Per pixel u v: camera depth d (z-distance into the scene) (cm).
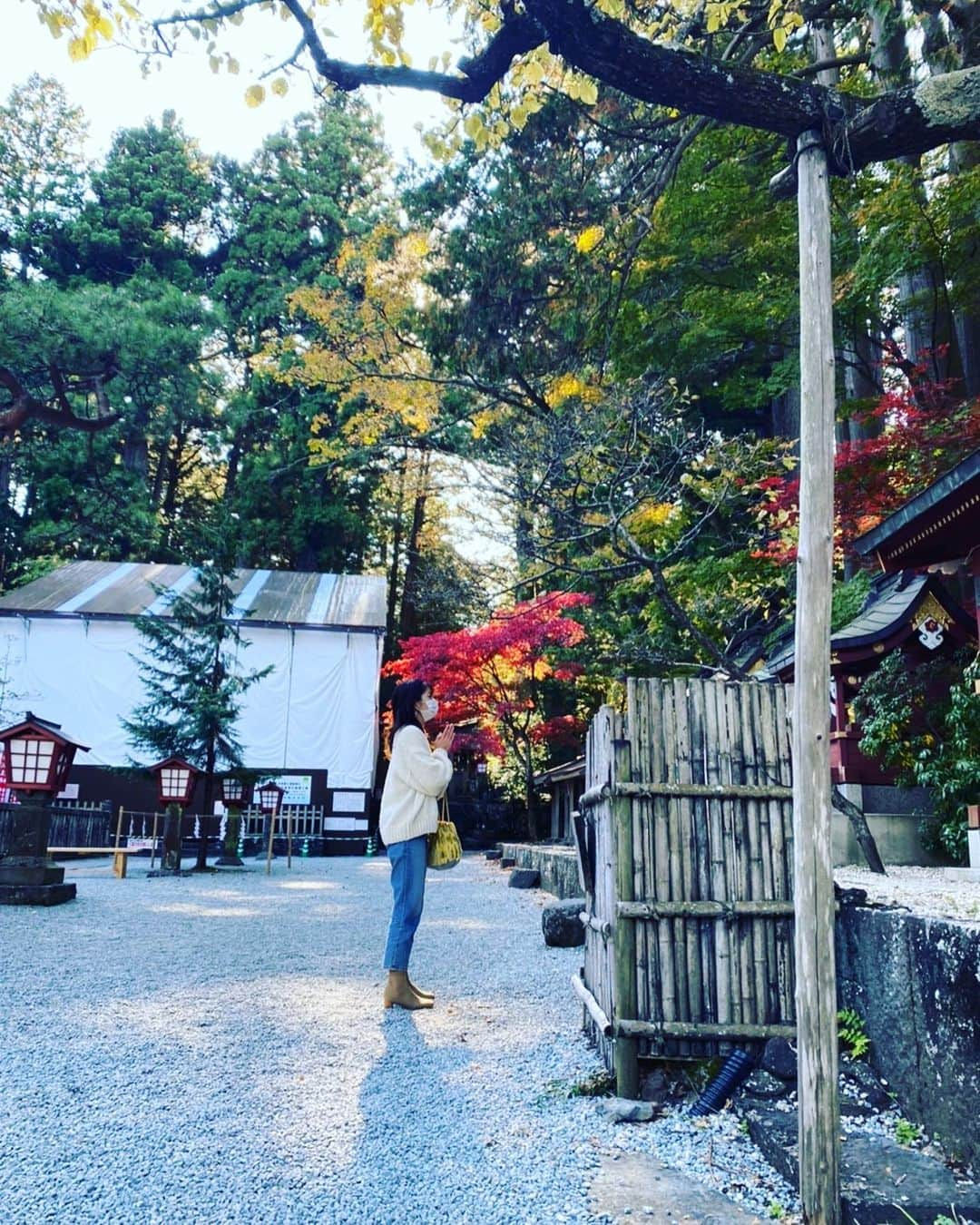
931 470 895
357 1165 273
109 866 1414
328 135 3186
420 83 370
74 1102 312
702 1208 258
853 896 359
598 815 404
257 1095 324
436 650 1625
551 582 1534
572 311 959
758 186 1161
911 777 841
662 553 1200
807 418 283
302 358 1416
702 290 1198
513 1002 475
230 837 1396
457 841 481
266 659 2112
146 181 3092
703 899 354
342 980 516
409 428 1465
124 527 2764
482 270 976
